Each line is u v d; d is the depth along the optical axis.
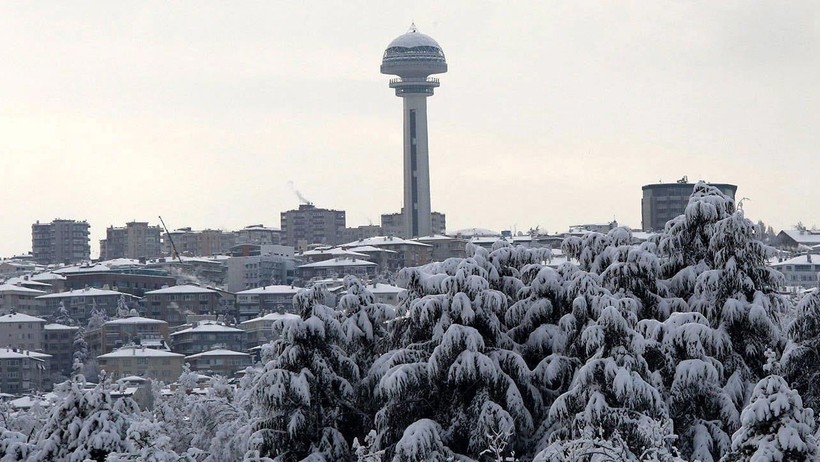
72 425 49.31
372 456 41.78
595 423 48.84
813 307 50.47
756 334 53.84
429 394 54.16
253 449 46.50
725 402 51.59
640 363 50.41
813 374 50.12
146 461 40.47
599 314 52.69
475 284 55.12
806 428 34.22
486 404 52.16
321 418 55.56
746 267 55.19
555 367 53.81
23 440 50.81
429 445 51.28
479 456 50.72
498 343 55.25
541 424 53.66
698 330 51.47
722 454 50.81
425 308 54.53
